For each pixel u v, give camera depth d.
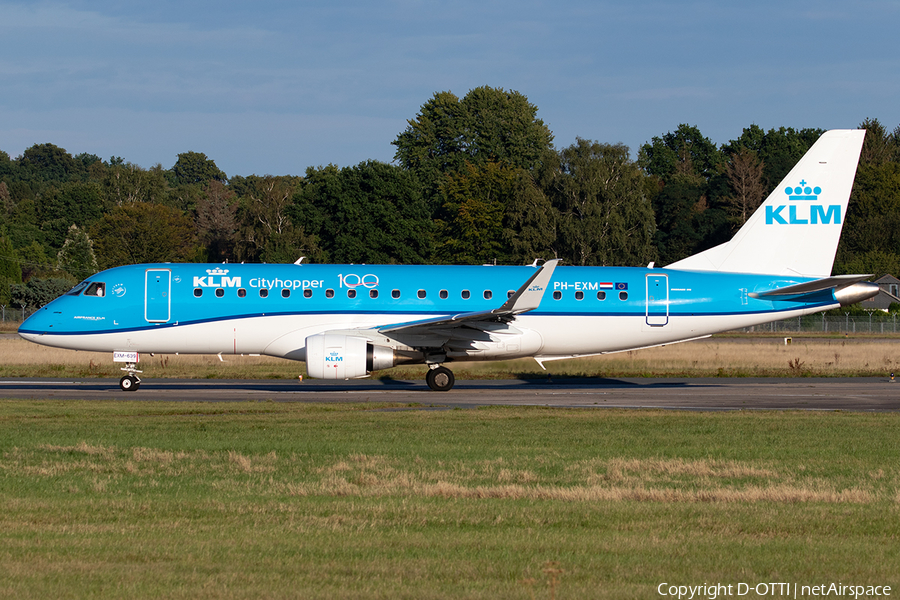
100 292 121.50
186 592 34.41
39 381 137.50
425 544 41.31
